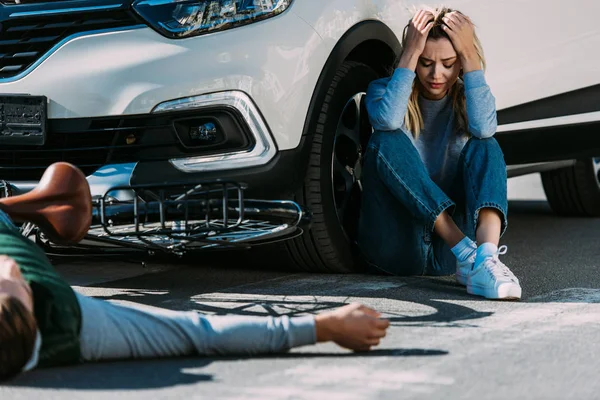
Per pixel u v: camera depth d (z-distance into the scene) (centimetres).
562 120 528
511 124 514
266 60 405
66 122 415
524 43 514
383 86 429
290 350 293
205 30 404
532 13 516
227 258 478
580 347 302
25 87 418
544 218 693
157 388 253
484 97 414
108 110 408
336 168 442
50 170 303
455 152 436
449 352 293
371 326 288
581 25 532
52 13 417
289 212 370
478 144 415
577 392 254
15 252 262
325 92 426
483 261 388
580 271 453
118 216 375
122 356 275
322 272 451
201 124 407
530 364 281
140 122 409
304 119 419
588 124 532
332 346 299
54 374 264
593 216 695
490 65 500
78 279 439
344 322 286
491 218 403
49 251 402
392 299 383
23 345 233
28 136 419
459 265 405
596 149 537
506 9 507
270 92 406
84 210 303
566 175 678
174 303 377
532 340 310
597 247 539
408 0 477
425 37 417
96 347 270
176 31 405
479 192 406
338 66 430
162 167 408
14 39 423
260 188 411
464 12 489
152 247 373
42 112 415
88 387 253
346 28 435
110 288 415
